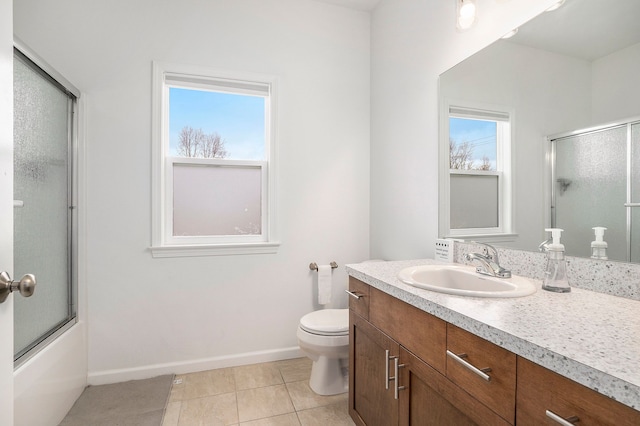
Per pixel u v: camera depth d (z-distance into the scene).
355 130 2.55
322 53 2.47
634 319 0.81
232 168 2.34
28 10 1.87
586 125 1.09
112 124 2.02
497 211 1.45
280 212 2.36
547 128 1.22
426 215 1.91
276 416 1.70
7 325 0.81
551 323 0.78
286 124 2.38
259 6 2.31
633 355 0.61
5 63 0.81
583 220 1.11
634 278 0.97
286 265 2.38
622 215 0.99
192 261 2.18
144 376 2.08
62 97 1.76
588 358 0.59
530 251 1.31
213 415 1.70
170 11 2.13
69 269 1.84
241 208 2.36
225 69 2.23
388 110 2.31
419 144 1.96
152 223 2.09
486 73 1.48
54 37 1.92
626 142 0.99
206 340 2.21
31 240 1.49
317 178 2.46
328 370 1.92
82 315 1.93
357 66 2.56
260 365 2.27
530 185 1.29
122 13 2.04
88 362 1.98
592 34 1.08
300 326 1.92
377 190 2.47
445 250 1.72
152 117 2.08
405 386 1.15
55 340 1.63
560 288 1.07
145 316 2.09
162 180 2.14
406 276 1.30
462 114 1.63
